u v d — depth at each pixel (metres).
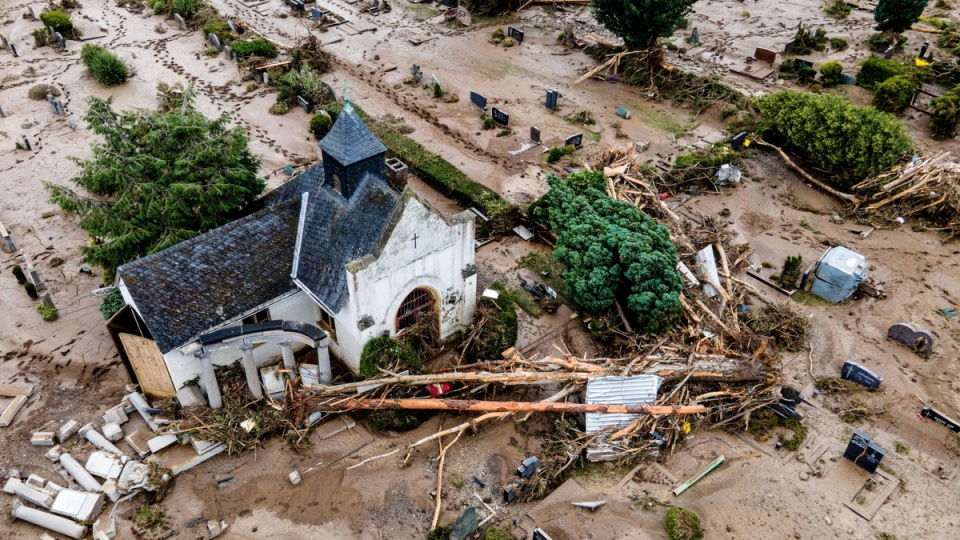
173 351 32.78
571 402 35.75
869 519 30.98
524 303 42.78
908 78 61.72
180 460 32.75
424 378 33.81
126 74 66.50
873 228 49.16
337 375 37.84
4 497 31.56
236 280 34.59
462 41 75.19
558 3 83.50
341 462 33.31
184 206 37.62
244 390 34.81
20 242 47.38
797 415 35.34
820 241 48.03
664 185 51.84
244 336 32.06
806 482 32.59
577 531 30.33
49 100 62.03
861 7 81.31
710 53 72.12
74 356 38.84
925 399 36.59
